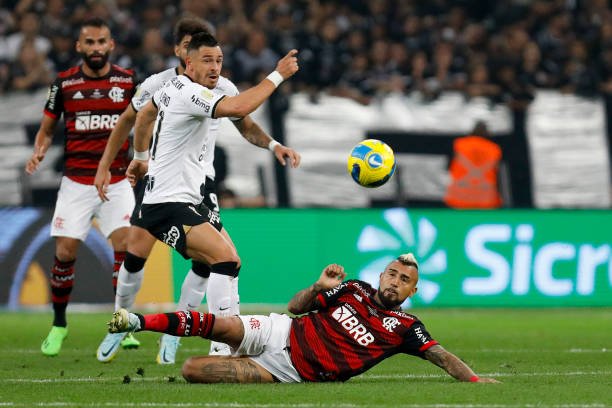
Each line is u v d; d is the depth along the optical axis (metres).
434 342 22.33
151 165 24.88
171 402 19.39
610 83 63.16
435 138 56.00
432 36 63.91
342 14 63.78
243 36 60.16
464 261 50.78
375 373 25.59
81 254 47.38
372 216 50.16
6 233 47.62
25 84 56.56
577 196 57.06
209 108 23.62
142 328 20.95
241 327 21.81
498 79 61.28
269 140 27.97
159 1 62.09
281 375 22.11
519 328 40.75
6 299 47.44
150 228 24.80
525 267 51.19
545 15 66.19
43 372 26.03
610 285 51.78
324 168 54.81
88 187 31.19
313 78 60.16
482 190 56.03
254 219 49.16
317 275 49.56
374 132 55.56
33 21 59.81
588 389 21.56
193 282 28.09
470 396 20.06
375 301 22.50
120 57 58.75
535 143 56.84
